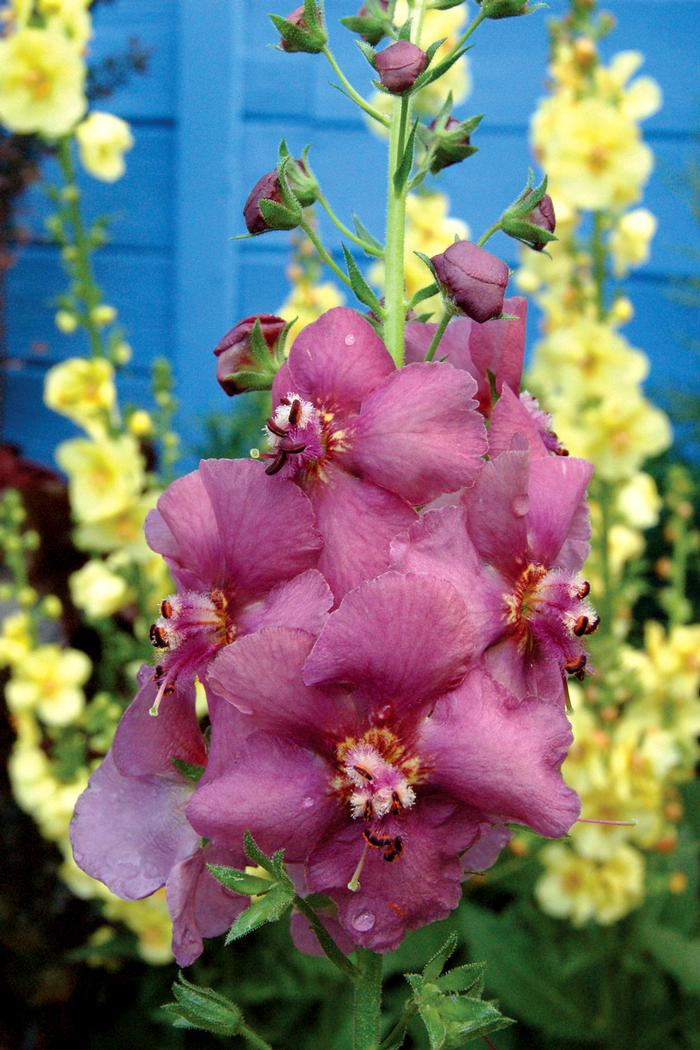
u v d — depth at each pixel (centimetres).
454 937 13
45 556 36
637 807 28
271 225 14
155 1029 33
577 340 30
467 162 50
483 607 12
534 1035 32
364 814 12
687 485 34
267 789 12
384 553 12
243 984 31
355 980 14
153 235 52
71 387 29
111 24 51
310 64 49
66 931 35
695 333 50
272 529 12
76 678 29
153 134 51
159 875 13
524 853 31
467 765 12
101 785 14
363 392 13
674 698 32
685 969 28
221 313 51
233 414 44
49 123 27
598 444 30
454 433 12
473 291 13
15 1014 34
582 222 34
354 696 12
